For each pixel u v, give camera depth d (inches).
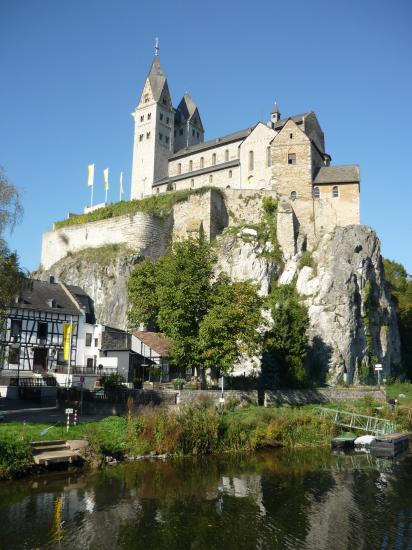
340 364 1847.9
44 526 606.5
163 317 1381.6
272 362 1568.7
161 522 639.1
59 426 928.9
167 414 1034.7
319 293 2006.6
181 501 721.6
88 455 855.1
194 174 2869.1
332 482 857.5
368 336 1974.7
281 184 2415.1
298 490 802.2
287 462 1001.5
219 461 973.2
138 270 1795.0
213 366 1350.9
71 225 2620.6
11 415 1059.9
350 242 2110.0
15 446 776.9
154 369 1577.3
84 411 1138.7
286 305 1898.4
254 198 2421.3
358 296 2006.6
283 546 582.2
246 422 1139.3
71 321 1740.9
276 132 2583.7
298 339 1624.0
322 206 2347.4
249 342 1325.0
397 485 843.4
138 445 943.7
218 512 684.1
